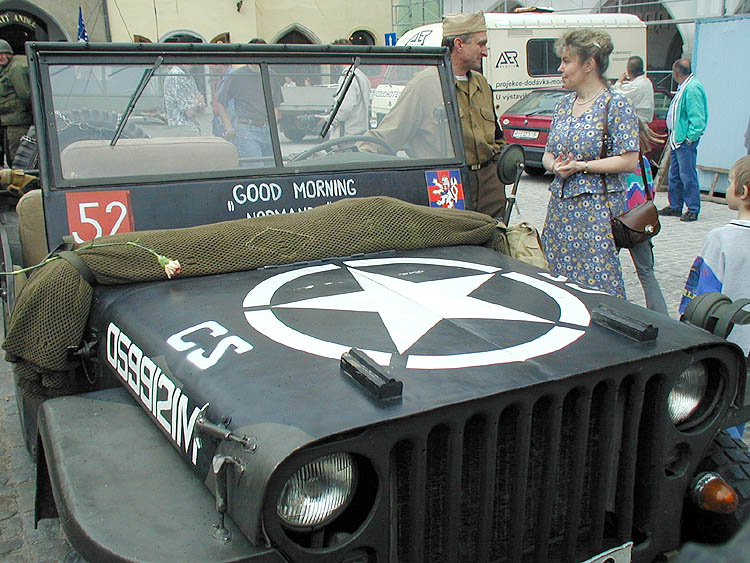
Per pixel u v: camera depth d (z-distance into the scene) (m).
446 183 3.33
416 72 3.33
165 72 2.84
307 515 1.60
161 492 1.73
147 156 2.83
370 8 22.86
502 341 1.99
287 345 1.95
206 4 18.61
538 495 1.94
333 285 2.38
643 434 2.02
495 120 4.91
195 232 2.54
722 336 2.18
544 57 14.16
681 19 16.77
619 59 14.74
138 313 2.23
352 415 1.61
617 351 1.93
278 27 22.09
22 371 2.43
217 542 1.57
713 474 2.09
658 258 7.21
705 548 1.35
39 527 3.15
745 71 9.52
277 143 3.03
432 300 2.28
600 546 1.99
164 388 1.95
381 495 1.64
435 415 1.67
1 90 7.56
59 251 2.53
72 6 18.56
